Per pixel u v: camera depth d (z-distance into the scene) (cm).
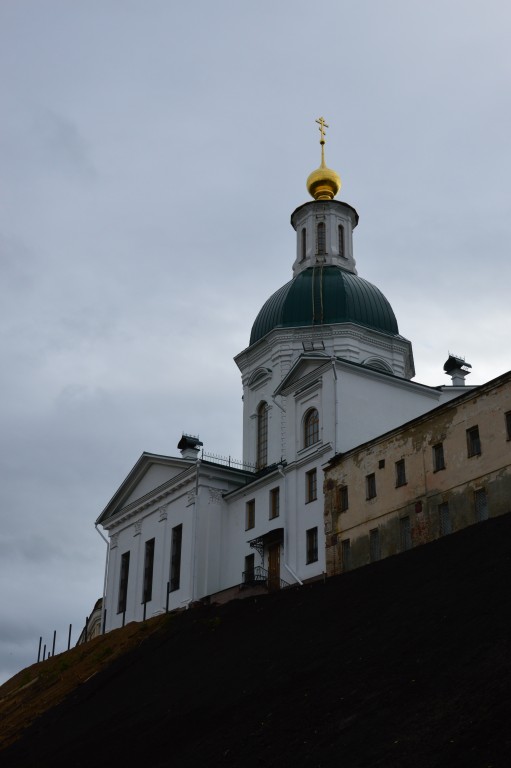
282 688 3077
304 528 5347
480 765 1916
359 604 3725
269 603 4753
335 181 7562
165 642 5078
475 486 4150
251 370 6912
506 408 4094
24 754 3916
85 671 5422
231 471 6381
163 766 2778
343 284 6781
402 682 2605
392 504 4597
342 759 2248
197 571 6047
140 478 7031
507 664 2367
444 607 3083
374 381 5544
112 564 7162
